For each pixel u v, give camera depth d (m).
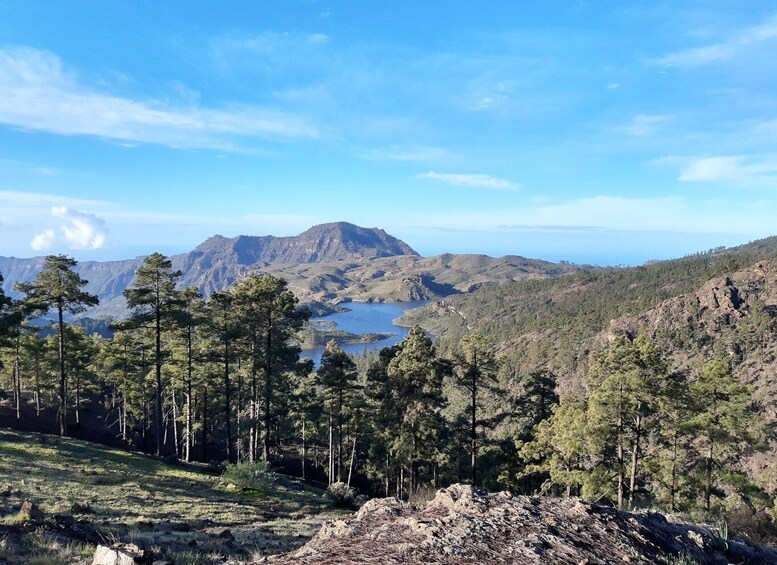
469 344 28.20
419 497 12.62
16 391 41.94
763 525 11.71
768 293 122.06
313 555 5.44
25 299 27.12
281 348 30.89
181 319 29.78
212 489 21.72
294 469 46.88
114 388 51.03
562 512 6.88
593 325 150.50
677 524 7.43
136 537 10.23
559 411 24.03
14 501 13.12
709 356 106.62
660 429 21.16
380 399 33.31
